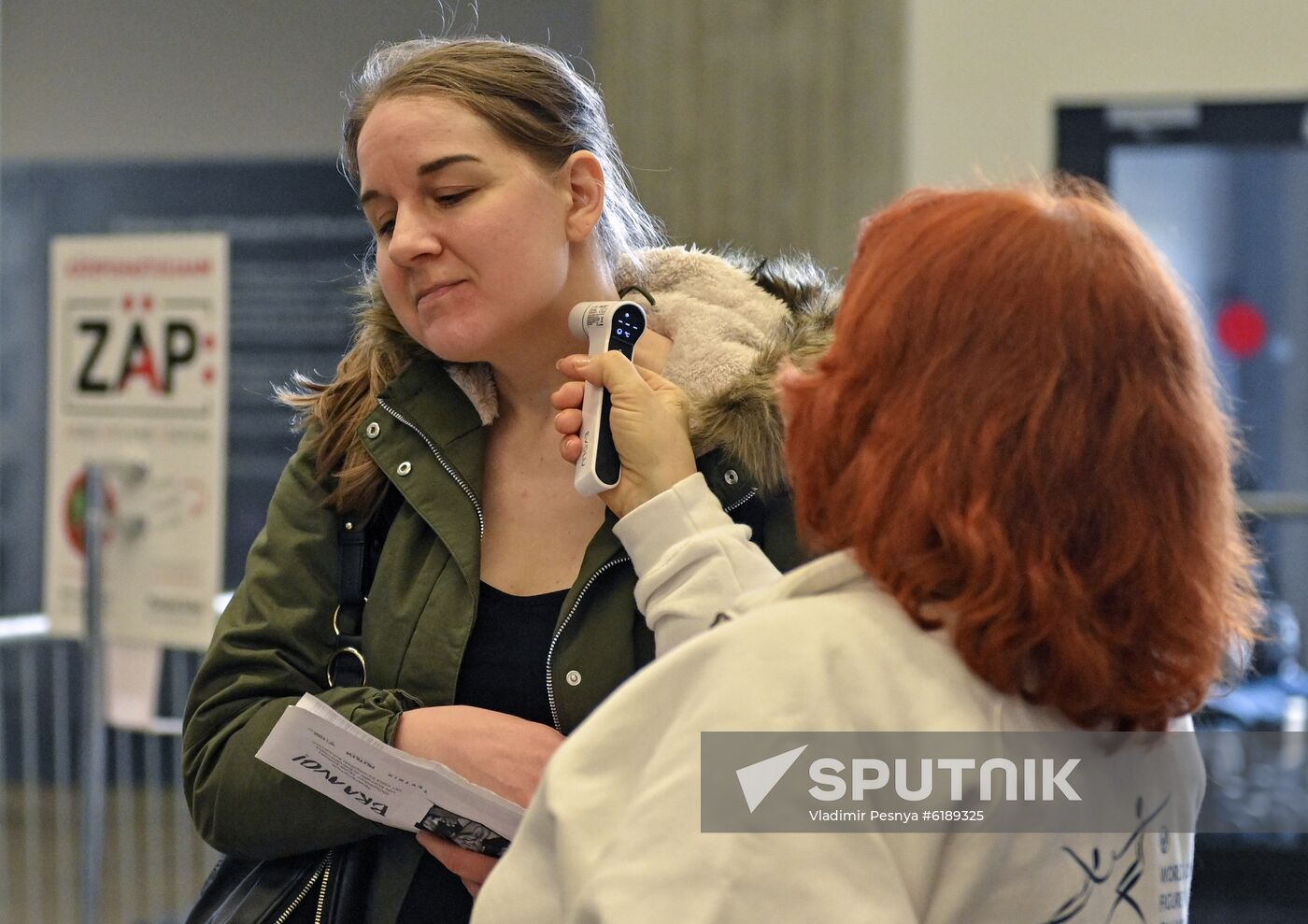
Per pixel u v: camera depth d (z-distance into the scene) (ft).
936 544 3.16
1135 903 3.36
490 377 5.07
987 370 3.15
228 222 19.22
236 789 4.69
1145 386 3.16
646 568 4.38
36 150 19.36
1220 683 3.44
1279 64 14.70
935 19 15.14
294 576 4.94
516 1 17.87
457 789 4.39
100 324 11.11
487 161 4.54
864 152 15.01
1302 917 13.74
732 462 4.71
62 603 11.30
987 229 3.25
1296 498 14.64
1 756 16.44
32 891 14.73
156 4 19.11
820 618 3.17
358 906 4.81
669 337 5.00
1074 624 3.06
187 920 4.96
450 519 4.84
